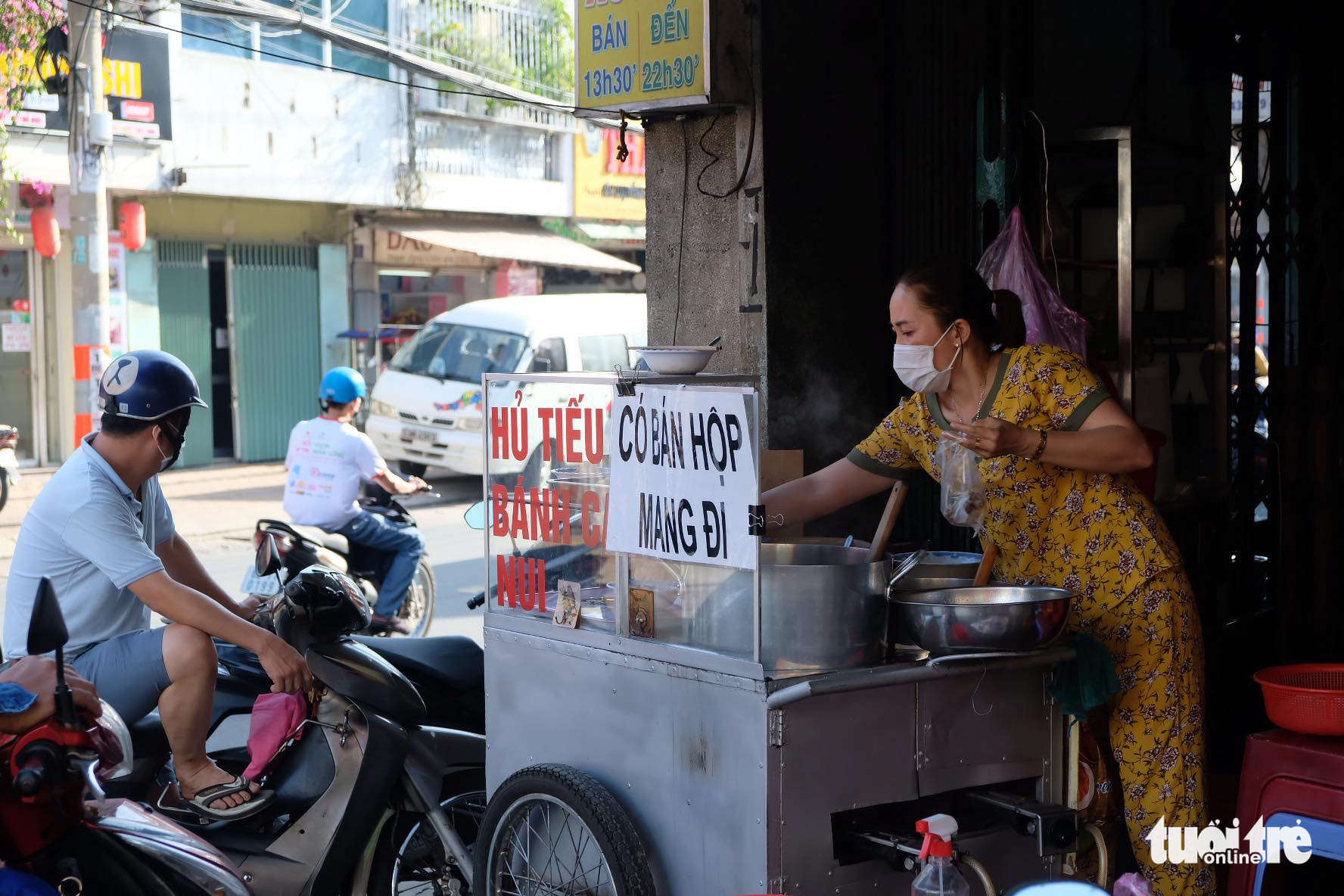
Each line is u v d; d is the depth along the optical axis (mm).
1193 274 5277
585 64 4746
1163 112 5305
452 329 13578
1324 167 5531
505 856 3070
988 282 4219
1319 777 2785
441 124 17156
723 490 2564
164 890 2625
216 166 14492
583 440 2938
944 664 2562
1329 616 5680
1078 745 2838
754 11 4445
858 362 4734
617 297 14289
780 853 2500
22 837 2451
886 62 4750
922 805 2838
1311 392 5641
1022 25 4477
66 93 12703
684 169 4781
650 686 2771
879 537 2826
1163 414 5160
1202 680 2982
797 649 2541
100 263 10922
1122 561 2879
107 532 3350
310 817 3361
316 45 15508
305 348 16188
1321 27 5434
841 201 4664
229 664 3721
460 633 7570
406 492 6766
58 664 2371
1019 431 2697
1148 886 2551
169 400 3422
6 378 14141
